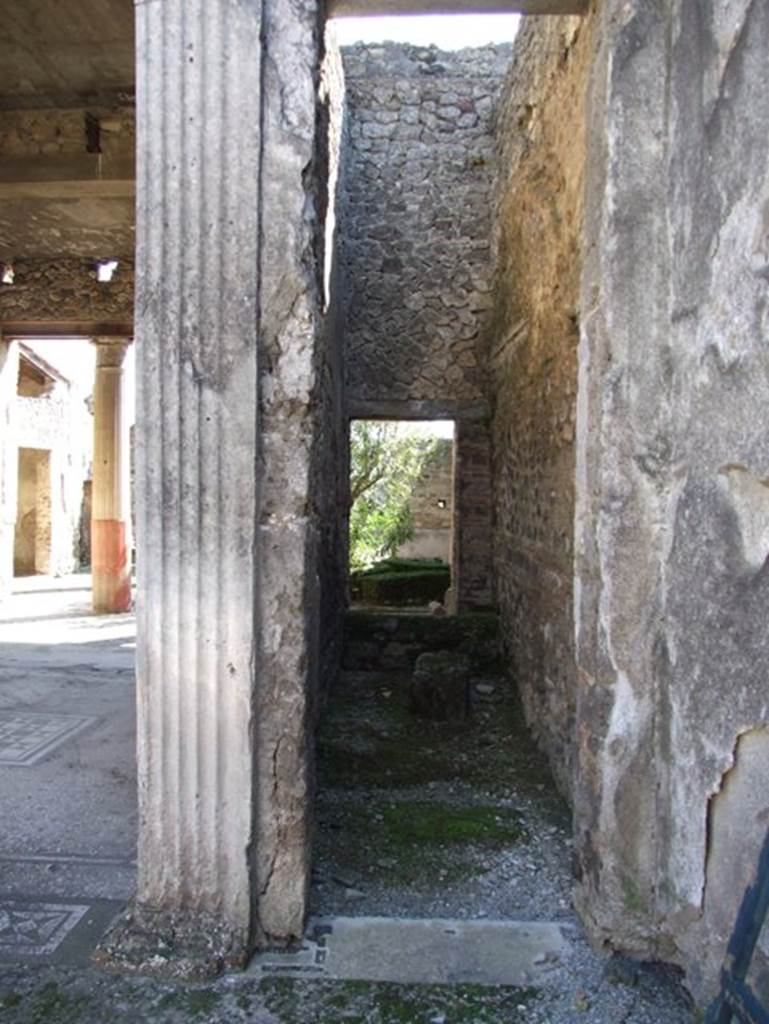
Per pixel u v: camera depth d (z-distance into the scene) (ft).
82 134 18.95
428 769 12.98
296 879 7.45
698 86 6.62
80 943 7.47
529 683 15.01
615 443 7.34
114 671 19.39
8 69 17.48
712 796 6.42
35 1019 6.45
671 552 7.11
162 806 7.32
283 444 7.27
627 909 7.35
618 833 7.38
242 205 7.05
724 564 6.26
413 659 19.48
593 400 7.63
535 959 7.34
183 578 7.20
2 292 29.01
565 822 10.80
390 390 20.84
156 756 7.30
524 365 15.61
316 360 7.48
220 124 7.01
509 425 17.61
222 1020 6.47
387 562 40.57
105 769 12.19
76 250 27.48
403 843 10.06
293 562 7.29
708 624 6.48
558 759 12.18
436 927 7.82
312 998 6.75
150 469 7.19
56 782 11.61
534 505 14.49
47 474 46.55
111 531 30.25
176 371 7.13
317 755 13.57
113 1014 6.52
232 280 7.09
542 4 7.89
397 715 16.05
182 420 7.15
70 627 26.63
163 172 7.06
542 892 8.77
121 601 30.42
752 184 5.83
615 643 7.39
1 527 31.81
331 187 15.81
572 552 11.32
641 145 7.23
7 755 12.81
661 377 7.25
